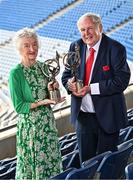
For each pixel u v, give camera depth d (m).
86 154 4.54
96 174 3.72
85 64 4.28
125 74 4.12
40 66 4.01
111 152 4.04
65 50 15.26
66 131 7.56
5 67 14.75
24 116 4.03
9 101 11.32
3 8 19.95
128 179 3.41
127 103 8.52
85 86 4.18
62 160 4.62
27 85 3.94
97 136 4.47
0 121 9.61
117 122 4.28
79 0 19.14
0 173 5.02
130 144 4.12
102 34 4.25
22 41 3.83
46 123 4.05
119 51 4.12
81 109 4.37
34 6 19.56
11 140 6.79
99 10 17.94
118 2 18.08
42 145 4.06
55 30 17.28
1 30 18.11
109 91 4.14
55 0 19.56
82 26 4.11
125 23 16.44
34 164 4.09
